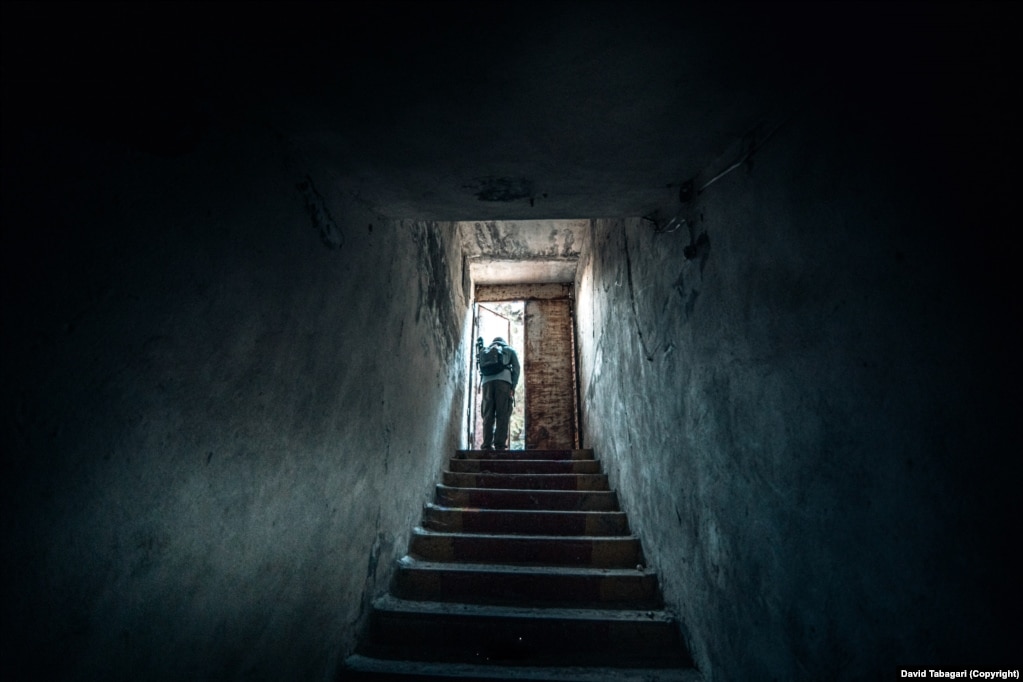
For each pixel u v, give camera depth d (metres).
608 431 4.13
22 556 0.72
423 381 3.43
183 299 1.06
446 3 0.99
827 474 1.10
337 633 1.94
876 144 0.93
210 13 0.98
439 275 4.11
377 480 2.39
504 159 1.68
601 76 1.23
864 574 0.98
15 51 0.71
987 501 0.71
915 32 0.83
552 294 7.08
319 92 1.28
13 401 0.70
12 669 0.71
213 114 1.16
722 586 1.73
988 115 0.70
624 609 2.46
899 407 0.88
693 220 1.89
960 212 0.74
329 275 1.80
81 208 0.81
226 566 1.23
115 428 0.89
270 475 1.43
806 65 1.14
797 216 1.21
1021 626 0.66
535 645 2.25
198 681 1.12
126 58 0.91
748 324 1.47
